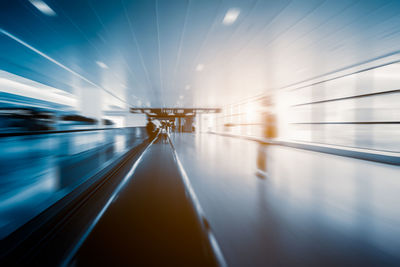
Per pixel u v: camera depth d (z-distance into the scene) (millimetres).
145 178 4336
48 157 4648
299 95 10383
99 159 6039
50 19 3143
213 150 8859
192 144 11391
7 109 6719
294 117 10828
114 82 8398
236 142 12609
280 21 3352
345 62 5711
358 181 4113
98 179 4074
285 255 1726
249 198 3152
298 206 2842
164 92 11344
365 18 3236
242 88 10320
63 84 8836
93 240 1946
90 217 2430
